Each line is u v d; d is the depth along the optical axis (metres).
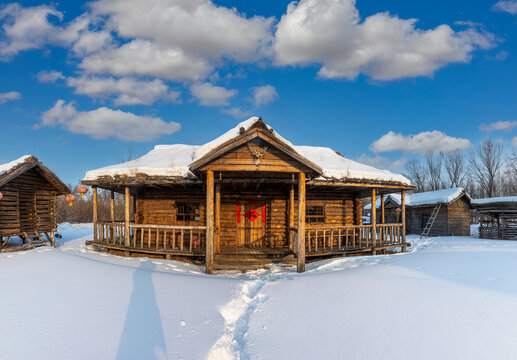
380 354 3.49
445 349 3.47
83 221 39.91
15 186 11.47
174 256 10.85
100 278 6.64
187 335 4.12
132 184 10.78
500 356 3.25
